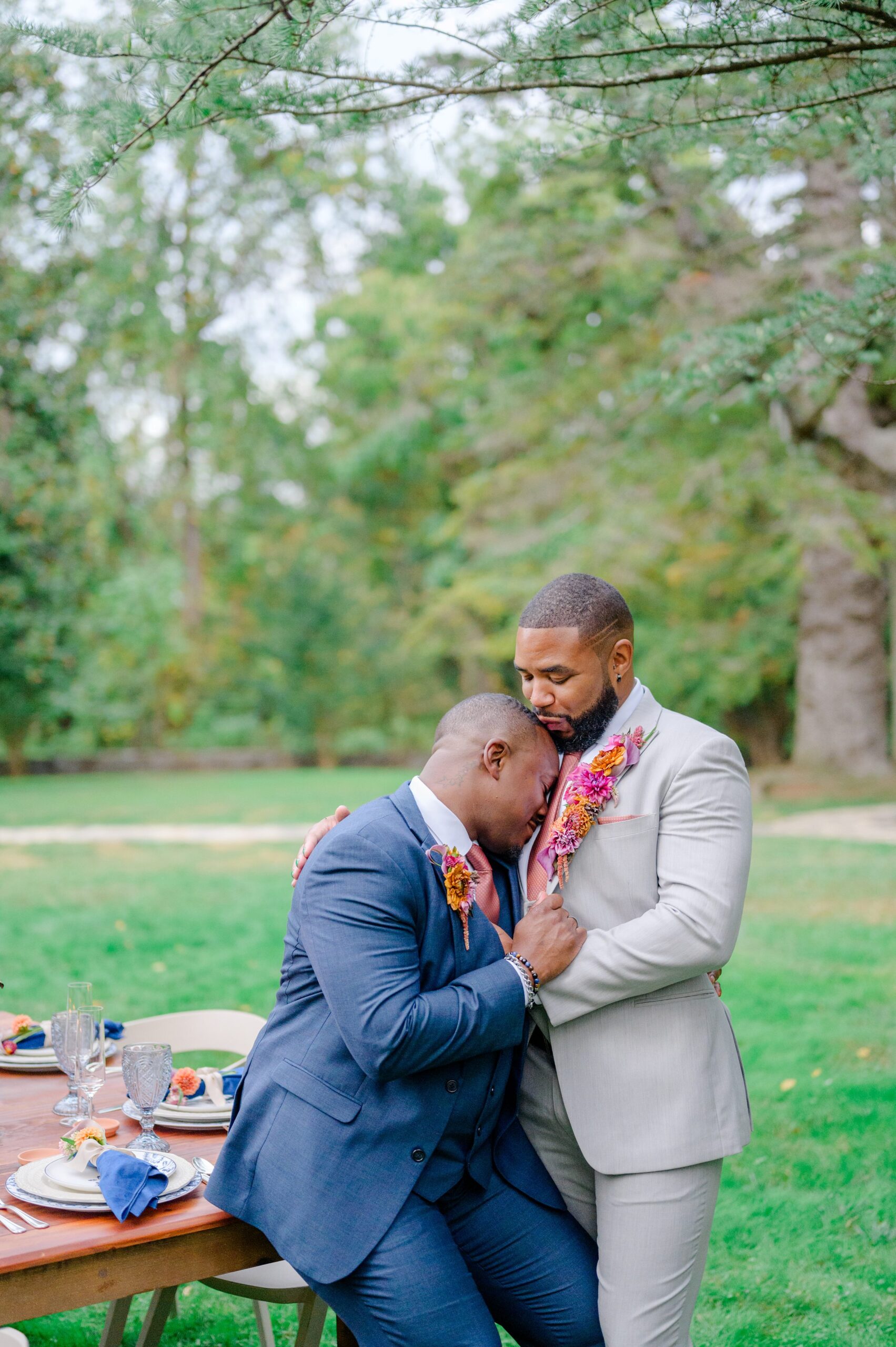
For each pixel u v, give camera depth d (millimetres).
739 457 14016
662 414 13688
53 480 16547
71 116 2889
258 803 16750
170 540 27688
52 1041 2600
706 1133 2254
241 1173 2213
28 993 6684
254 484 28625
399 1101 2201
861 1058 5359
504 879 2496
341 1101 2199
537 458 16766
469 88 3021
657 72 3100
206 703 27469
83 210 2904
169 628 26344
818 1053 5441
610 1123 2279
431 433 25109
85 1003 2564
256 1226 2186
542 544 15719
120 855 11820
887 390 14055
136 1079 2375
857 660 17141
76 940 8023
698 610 17969
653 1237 2234
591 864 2340
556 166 4145
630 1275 2240
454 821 2348
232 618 28000
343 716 26234
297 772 23828
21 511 16375
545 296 13797
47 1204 2119
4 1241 1986
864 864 10109
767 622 18266
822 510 13938
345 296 23391
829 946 7441
